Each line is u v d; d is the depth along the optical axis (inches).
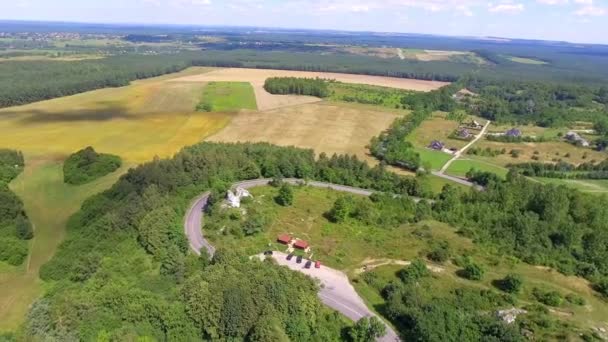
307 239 4591.5
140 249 4446.4
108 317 3405.5
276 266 3836.1
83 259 4261.8
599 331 3339.1
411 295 3607.3
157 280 3873.0
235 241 4503.0
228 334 3282.5
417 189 6117.1
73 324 3380.9
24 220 5270.7
